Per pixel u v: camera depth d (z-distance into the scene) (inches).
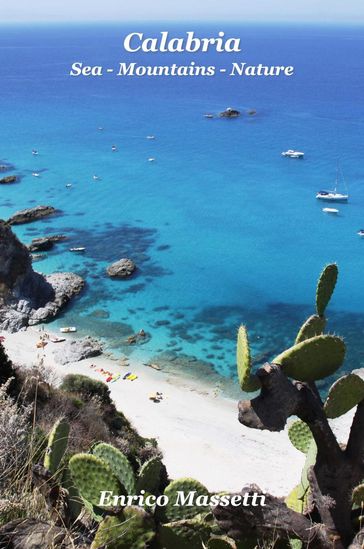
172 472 1071.0
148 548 153.6
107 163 3865.7
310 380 163.0
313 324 187.6
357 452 166.1
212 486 1040.2
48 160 3902.6
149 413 1298.0
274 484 1055.0
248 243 2507.4
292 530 160.2
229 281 2096.5
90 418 599.2
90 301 1851.6
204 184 3410.4
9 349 1534.2
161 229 2608.3
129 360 1531.7
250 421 144.2
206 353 1579.7
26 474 175.2
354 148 4320.9
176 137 4778.5
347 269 2269.9
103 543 151.3
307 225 2751.0
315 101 6801.2
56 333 1658.5
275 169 3769.7
